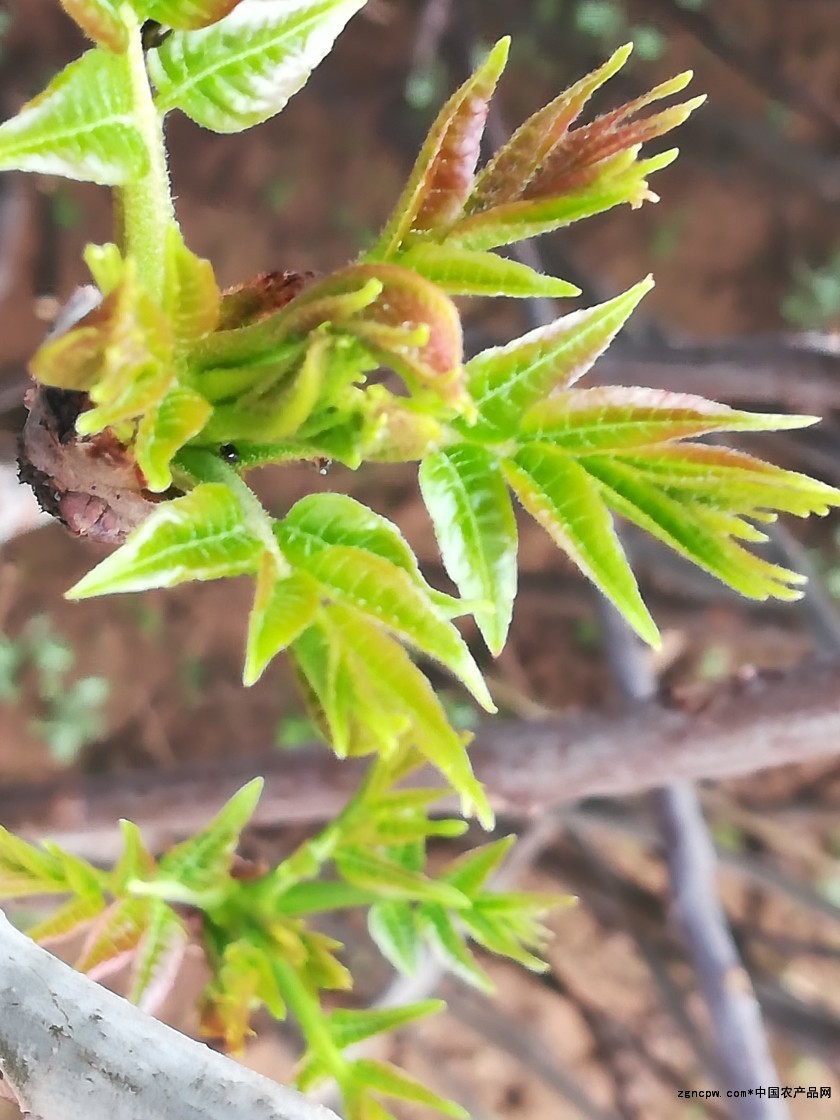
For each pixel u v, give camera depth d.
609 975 0.89
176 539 0.11
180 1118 0.12
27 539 0.77
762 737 0.36
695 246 0.90
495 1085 0.86
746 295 0.93
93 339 0.10
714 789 0.91
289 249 0.81
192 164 0.77
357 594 0.12
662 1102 0.87
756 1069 0.46
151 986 0.20
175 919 0.21
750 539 0.14
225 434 0.12
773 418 0.13
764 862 0.85
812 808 0.91
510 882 0.69
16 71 0.66
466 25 0.68
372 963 0.75
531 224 0.13
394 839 0.23
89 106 0.12
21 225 0.60
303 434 0.12
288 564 0.12
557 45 0.78
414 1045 0.84
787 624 0.87
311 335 0.11
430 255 0.13
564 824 0.76
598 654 0.91
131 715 0.83
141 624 0.82
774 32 0.83
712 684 0.37
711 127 0.86
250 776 0.40
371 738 0.14
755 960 0.88
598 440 0.13
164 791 0.41
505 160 0.13
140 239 0.12
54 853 0.21
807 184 0.87
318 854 0.23
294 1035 0.76
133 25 0.12
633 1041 0.87
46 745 0.80
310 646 0.13
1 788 0.43
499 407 0.14
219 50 0.13
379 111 0.78
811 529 0.84
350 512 0.13
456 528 0.14
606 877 0.86
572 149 0.13
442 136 0.13
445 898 0.23
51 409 0.15
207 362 0.12
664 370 0.46
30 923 0.54
